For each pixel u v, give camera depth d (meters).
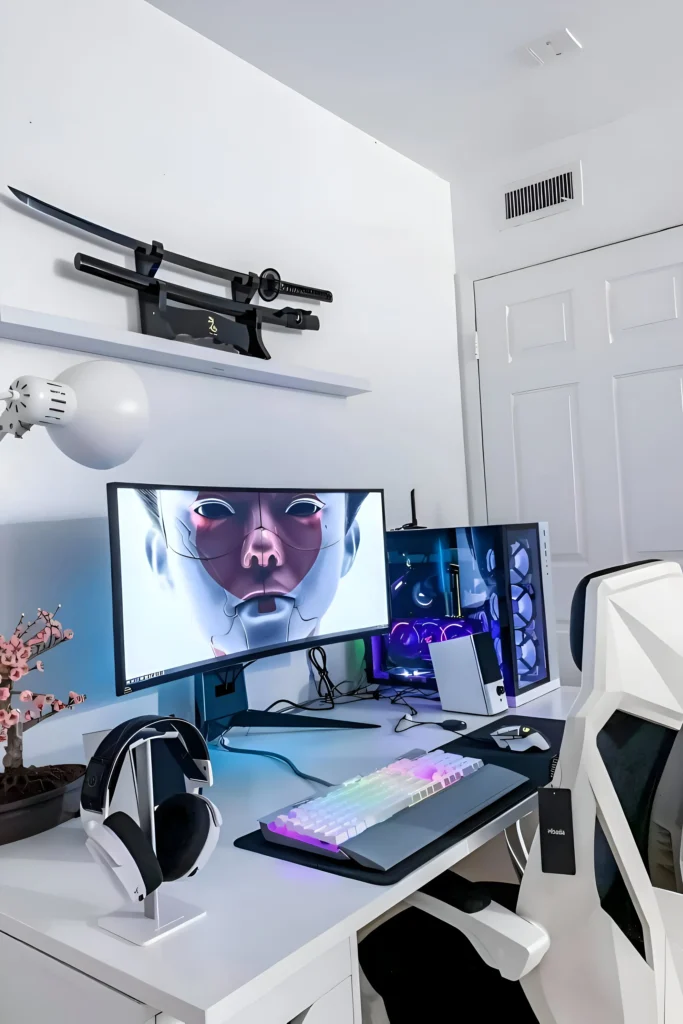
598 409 2.50
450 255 2.77
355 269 2.31
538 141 2.54
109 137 1.63
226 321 1.81
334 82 2.11
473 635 1.74
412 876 0.94
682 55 2.09
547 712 1.74
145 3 1.73
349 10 1.82
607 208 2.46
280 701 1.83
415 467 2.49
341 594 1.73
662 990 0.94
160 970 0.76
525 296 2.64
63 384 1.04
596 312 2.49
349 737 1.57
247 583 1.51
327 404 2.15
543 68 2.11
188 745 0.90
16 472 1.39
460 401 2.76
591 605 0.95
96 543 1.51
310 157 2.18
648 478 2.40
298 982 0.85
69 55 1.56
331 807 1.09
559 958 0.94
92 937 0.83
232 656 1.47
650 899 0.94
